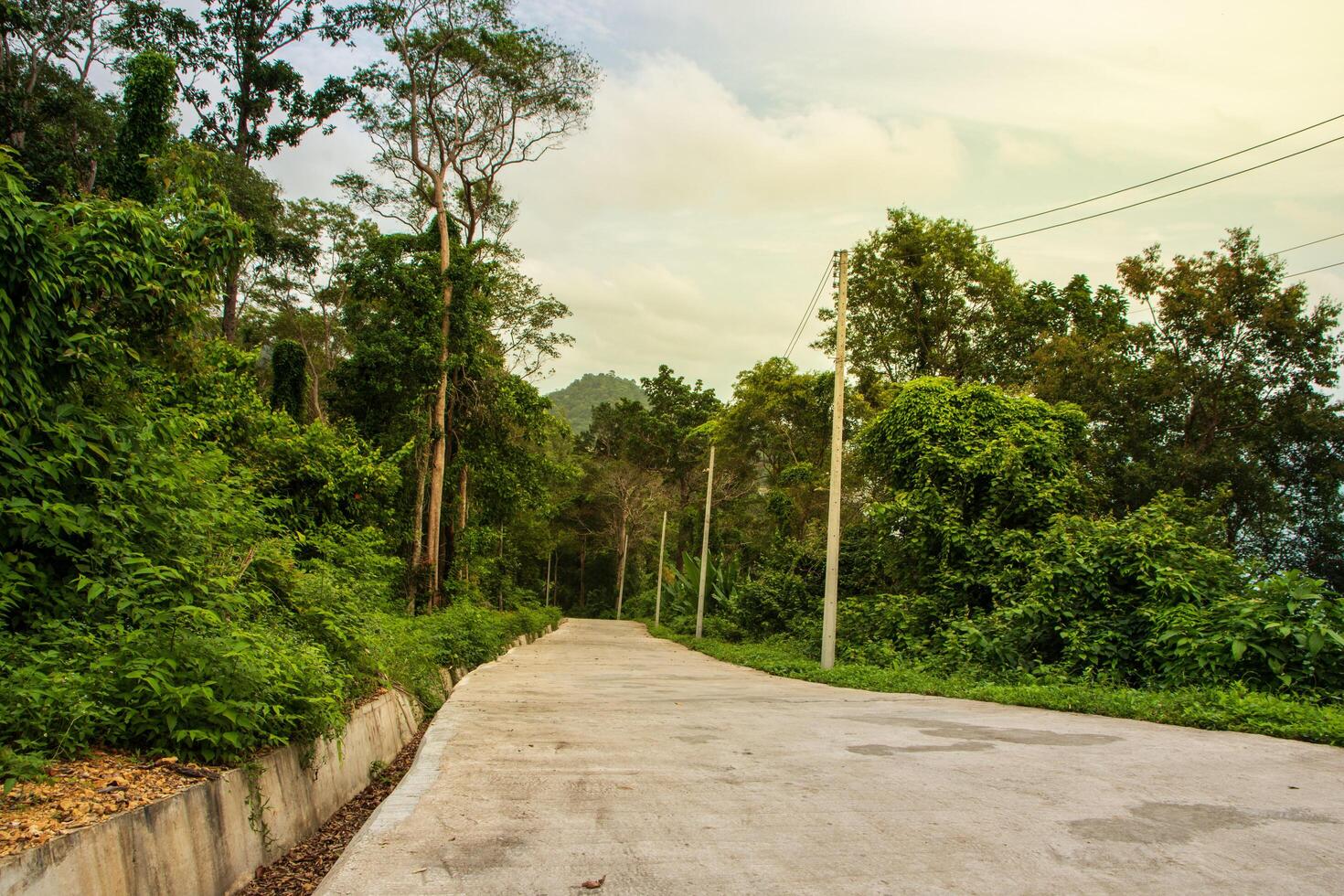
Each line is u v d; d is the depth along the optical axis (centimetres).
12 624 462
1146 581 1110
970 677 1182
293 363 2356
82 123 2680
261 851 392
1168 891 281
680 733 635
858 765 498
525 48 2603
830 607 1577
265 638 507
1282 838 339
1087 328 3203
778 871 303
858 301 3136
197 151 744
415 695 913
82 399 561
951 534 1642
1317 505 2595
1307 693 838
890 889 284
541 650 2238
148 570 485
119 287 565
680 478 6438
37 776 315
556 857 321
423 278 2425
